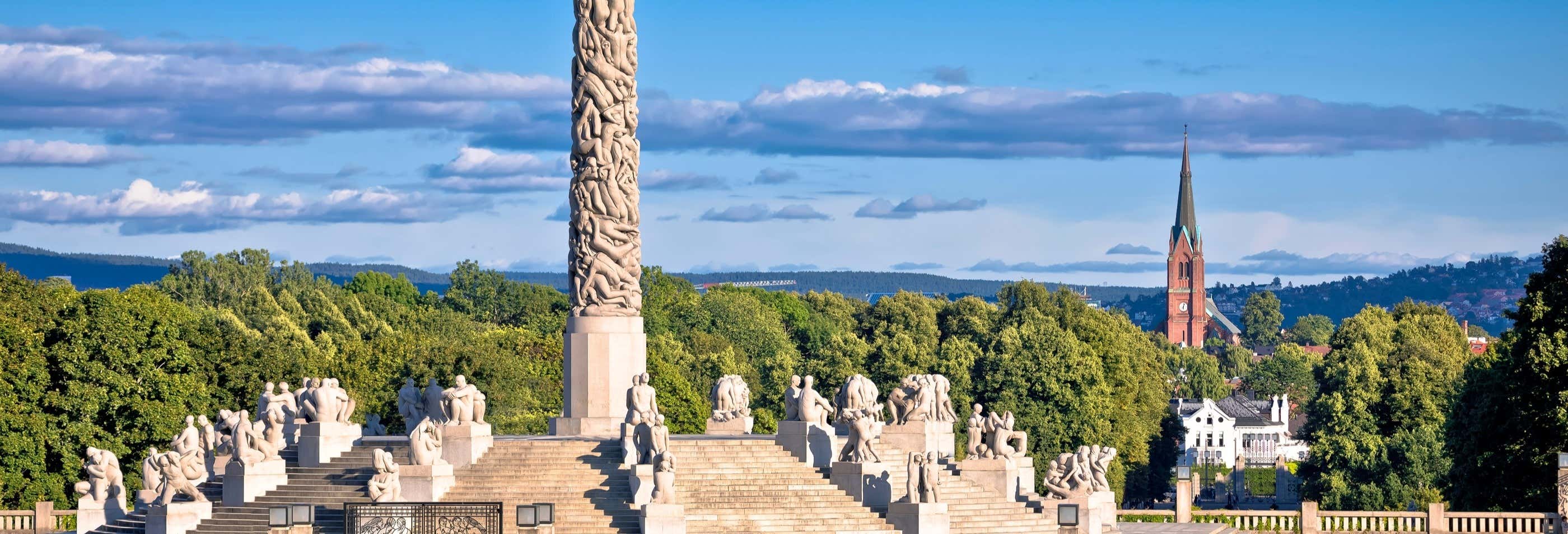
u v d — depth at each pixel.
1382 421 151.75
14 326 98.81
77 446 99.88
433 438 75.62
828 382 165.88
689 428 124.81
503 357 124.19
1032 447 148.12
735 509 73.88
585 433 82.88
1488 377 103.88
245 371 112.81
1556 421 94.69
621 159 83.56
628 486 74.06
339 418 79.25
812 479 76.44
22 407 97.56
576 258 83.75
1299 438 172.25
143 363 103.00
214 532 73.69
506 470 75.38
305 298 191.38
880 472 76.12
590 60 83.19
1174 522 91.19
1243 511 91.38
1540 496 95.25
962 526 76.19
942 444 83.94
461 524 68.94
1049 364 149.12
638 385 76.75
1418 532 87.31
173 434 102.06
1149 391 173.62
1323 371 169.88
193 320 112.62
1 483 96.12
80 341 101.06
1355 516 88.12
